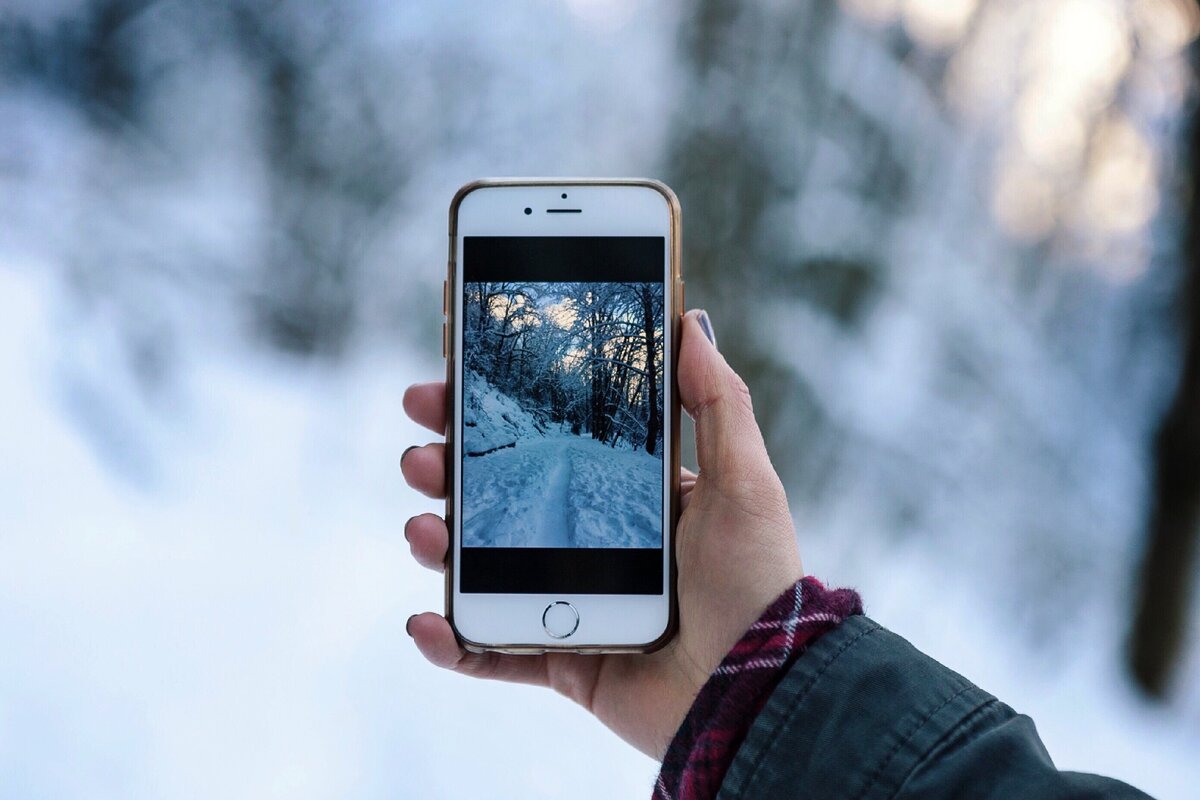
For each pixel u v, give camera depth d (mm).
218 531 2291
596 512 975
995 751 593
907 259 2604
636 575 963
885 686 640
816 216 2639
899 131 2650
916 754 605
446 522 980
